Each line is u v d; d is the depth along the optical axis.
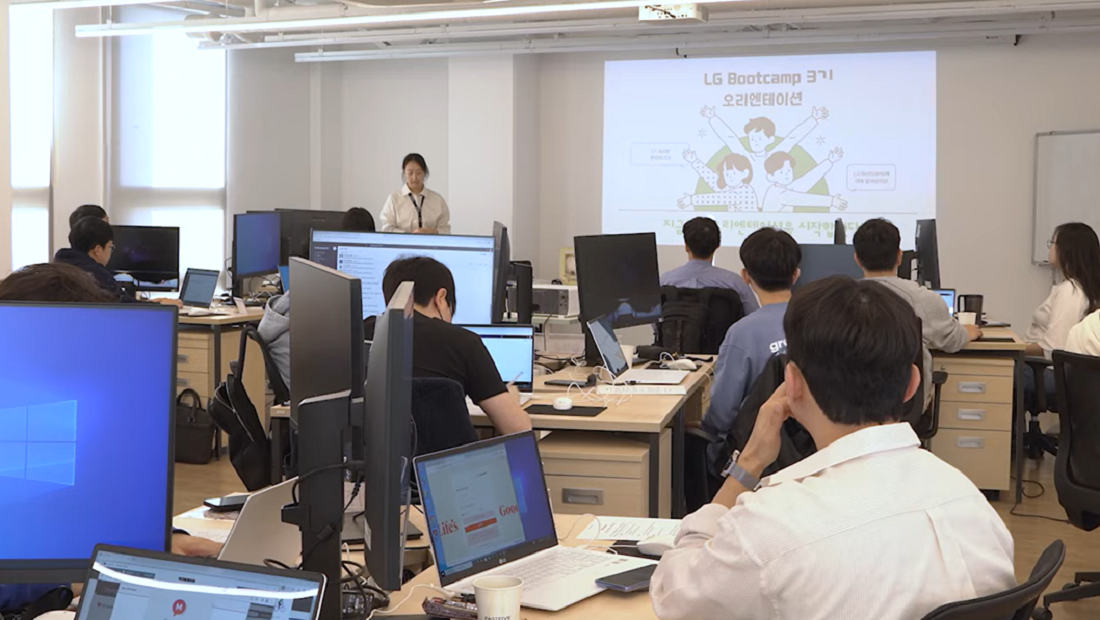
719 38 8.92
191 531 2.32
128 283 6.85
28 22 7.60
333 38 9.01
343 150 10.57
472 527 2.07
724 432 3.91
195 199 9.16
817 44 9.30
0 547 1.57
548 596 1.95
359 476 1.70
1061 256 5.83
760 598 1.44
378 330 1.60
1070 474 3.71
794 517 1.44
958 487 1.50
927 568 1.42
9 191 7.00
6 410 1.57
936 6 7.70
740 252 3.98
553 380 4.45
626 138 9.84
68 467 1.58
